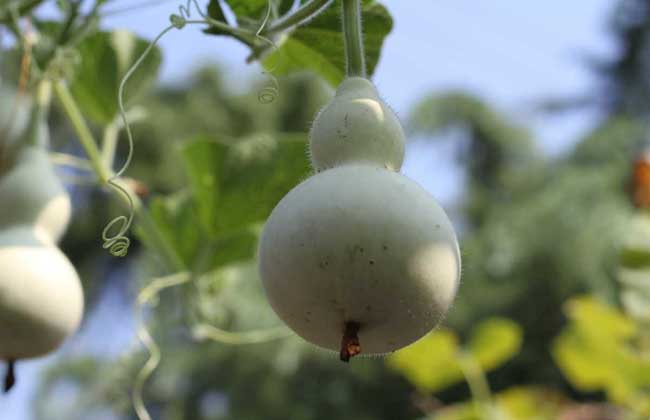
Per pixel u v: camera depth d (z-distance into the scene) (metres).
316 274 0.81
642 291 1.53
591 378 1.55
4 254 0.97
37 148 1.03
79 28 1.09
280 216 0.82
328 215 0.81
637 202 1.61
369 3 1.01
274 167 1.19
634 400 1.51
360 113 0.85
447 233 0.82
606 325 1.49
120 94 0.94
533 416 1.59
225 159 1.18
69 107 1.13
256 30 0.96
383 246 0.80
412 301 0.81
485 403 1.47
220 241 1.20
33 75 1.07
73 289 0.98
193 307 1.20
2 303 0.95
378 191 0.81
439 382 1.50
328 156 0.85
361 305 0.81
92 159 1.14
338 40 1.02
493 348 1.47
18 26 1.06
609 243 3.44
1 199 1.00
